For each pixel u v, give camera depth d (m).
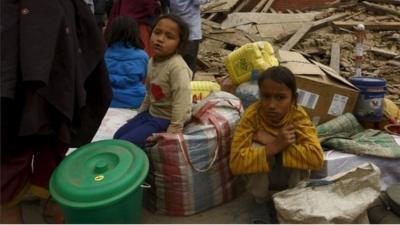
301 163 2.73
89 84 2.66
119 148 2.56
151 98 3.13
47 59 2.09
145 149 2.86
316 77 3.71
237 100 3.25
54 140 2.50
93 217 2.26
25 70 2.04
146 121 3.08
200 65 8.59
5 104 2.22
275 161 2.89
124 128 3.14
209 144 2.84
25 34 2.09
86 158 2.49
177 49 3.00
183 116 2.88
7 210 2.54
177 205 2.84
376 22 10.55
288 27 10.73
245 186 3.19
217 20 11.77
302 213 2.39
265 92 2.65
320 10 12.07
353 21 10.77
